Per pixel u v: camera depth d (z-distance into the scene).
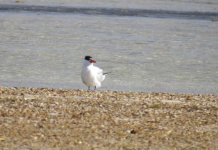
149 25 53.84
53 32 46.81
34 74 30.41
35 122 18.27
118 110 20.67
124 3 72.75
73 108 20.62
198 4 74.12
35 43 40.88
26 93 23.44
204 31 51.22
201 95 25.39
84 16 58.94
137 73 31.95
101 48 39.97
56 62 34.09
